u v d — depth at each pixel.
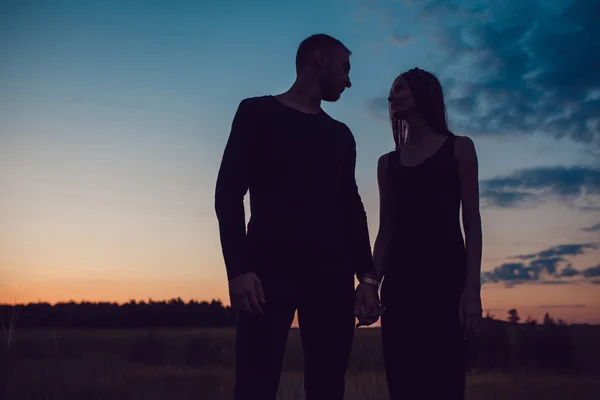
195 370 11.02
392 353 3.17
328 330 2.71
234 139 2.66
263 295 2.48
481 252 3.04
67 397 7.85
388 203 3.34
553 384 12.40
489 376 13.78
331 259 2.68
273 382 2.56
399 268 3.14
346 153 2.91
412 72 3.27
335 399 2.73
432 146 3.19
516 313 19.62
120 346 15.92
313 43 2.85
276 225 2.63
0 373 7.57
